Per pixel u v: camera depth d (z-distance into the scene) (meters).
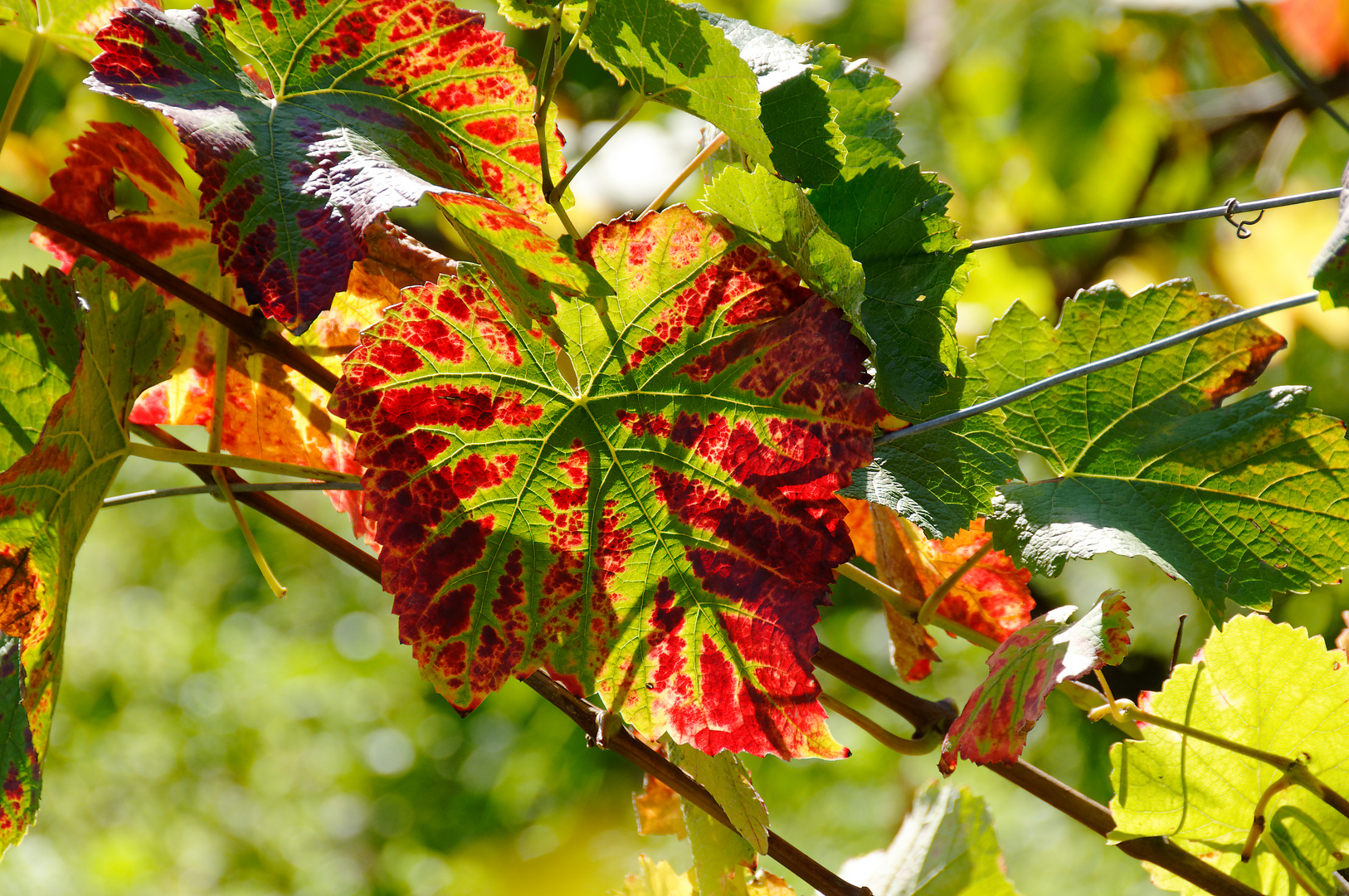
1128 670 3.35
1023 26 2.84
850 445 1.03
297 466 1.07
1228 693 1.07
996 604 1.12
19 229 2.37
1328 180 2.82
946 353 1.04
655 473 1.03
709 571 1.04
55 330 1.05
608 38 1.02
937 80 2.98
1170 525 1.07
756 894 1.09
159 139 2.21
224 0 1.01
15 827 1.03
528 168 1.02
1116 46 2.87
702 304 1.02
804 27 2.91
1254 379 1.08
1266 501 1.06
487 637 1.03
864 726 1.08
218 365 1.08
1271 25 2.67
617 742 1.05
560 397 1.03
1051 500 1.07
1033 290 3.06
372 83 1.02
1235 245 2.82
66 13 1.06
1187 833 1.08
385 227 1.07
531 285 1.00
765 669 1.03
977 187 3.11
